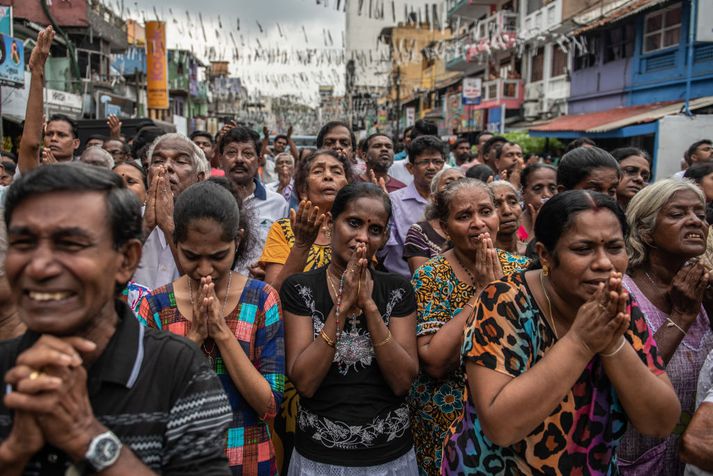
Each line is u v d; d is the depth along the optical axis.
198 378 1.54
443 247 3.92
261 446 2.43
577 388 2.00
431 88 34.53
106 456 1.30
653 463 2.64
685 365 2.78
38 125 3.69
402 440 2.72
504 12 23.42
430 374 2.86
